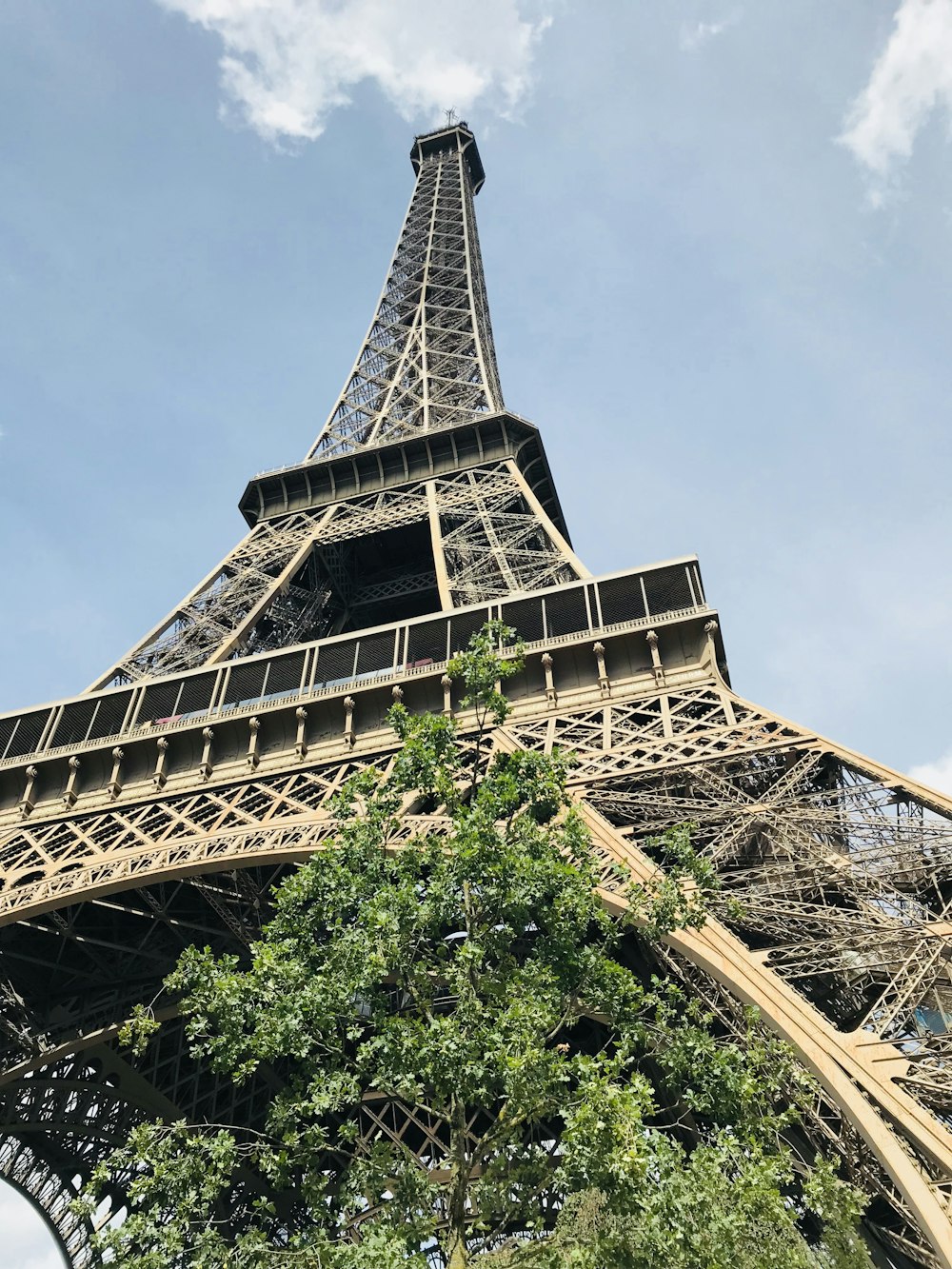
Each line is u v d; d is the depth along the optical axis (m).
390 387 101.56
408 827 37.09
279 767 47.25
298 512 85.88
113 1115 54.81
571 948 25.80
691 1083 27.38
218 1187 24.67
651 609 48.94
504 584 60.97
